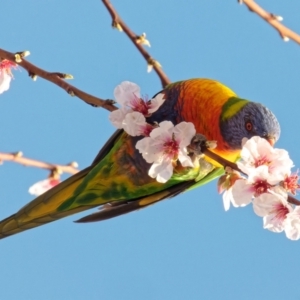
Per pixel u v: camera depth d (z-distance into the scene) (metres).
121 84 8.55
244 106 9.19
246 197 7.72
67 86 8.70
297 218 7.45
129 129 8.35
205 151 8.21
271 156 7.77
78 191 10.42
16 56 8.82
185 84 9.98
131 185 10.39
